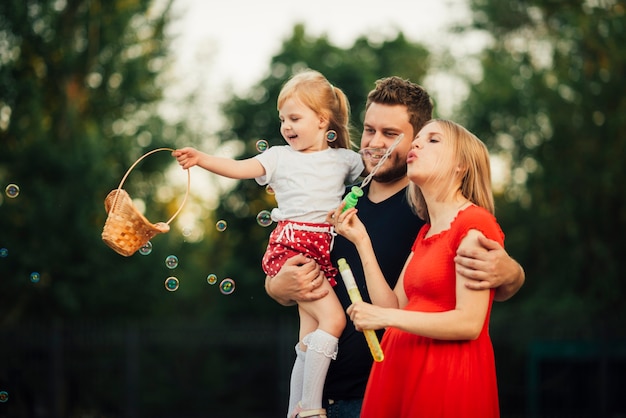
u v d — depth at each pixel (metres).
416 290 2.91
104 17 18.98
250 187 22.45
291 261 3.33
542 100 16.69
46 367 15.85
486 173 3.02
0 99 17.98
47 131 17.94
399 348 2.89
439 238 2.90
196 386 19.02
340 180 3.48
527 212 18.45
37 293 17.52
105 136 18.86
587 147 16.19
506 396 16.44
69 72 18.62
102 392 17.05
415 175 2.95
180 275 20.92
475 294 2.75
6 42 18.53
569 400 16.00
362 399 3.31
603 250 15.98
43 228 17.12
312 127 3.46
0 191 17.25
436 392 2.77
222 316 22.02
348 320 3.32
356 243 3.14
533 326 15.94
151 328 16.36
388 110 3.30
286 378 16.05
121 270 17.98
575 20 16.44
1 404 15.53
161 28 19.53
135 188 19.00
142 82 19.42
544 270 17.94
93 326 16.06
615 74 16.02
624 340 15.34
